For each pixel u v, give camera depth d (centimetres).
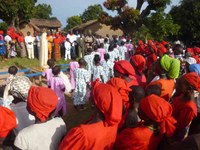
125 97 374
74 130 285
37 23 4481
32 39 1941
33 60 1900
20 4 2842
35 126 302
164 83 461
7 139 351
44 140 299
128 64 484
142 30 3148
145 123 313
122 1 3136
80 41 2055
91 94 312
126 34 3241
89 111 877
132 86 407
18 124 363
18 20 3000
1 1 2711
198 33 3494
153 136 310
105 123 293
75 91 873
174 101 391
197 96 416
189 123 379
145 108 307
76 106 879
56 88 678
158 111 299
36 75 1225
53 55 1962
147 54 1088
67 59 2011
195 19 3488
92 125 289
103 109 288
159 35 2975
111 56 1372
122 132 325
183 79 385
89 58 1028
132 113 373
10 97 434
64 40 2030
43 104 293
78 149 281
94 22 4359
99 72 951
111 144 306
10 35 1919
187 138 245
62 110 687
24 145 292
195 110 367
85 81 870
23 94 380
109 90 294
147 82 586
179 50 853
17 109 370
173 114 380
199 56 1090
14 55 1922
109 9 3197
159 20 2941
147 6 3150
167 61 476
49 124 308
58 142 309
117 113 288
